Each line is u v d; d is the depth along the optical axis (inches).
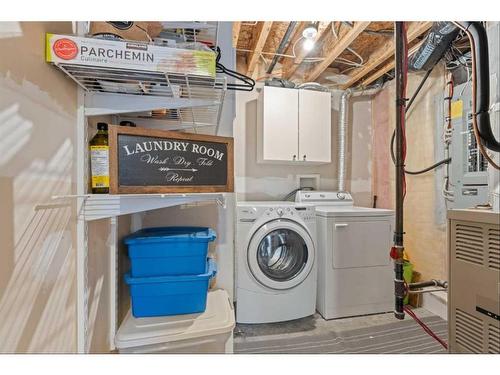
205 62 34.0
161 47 32.8
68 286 33.1
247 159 117.0
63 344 31.8
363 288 90.9
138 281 47.6
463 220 38.4
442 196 91.0
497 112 45.8
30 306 25.8
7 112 22.8
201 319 49.0
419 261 100.7
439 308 89.7
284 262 89.7
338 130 121.9
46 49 28.9
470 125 78.7
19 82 24.5
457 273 39.2
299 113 107.7
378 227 92.4
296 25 90.7
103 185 37.8
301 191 112.0
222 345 49.5
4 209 22.4
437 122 94.0
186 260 49.6
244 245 84.1
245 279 84.1
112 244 47.6
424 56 82.9
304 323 85.9
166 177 38.5
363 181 129.6
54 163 30.3
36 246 26.7
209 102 42.1
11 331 23.2
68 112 33.9
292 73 121.0
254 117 117.6
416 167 103.3
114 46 31.3
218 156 41.9
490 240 34.6
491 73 47.5
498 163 44.1
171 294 49.4
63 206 32.1
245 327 83.0
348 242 89.8
